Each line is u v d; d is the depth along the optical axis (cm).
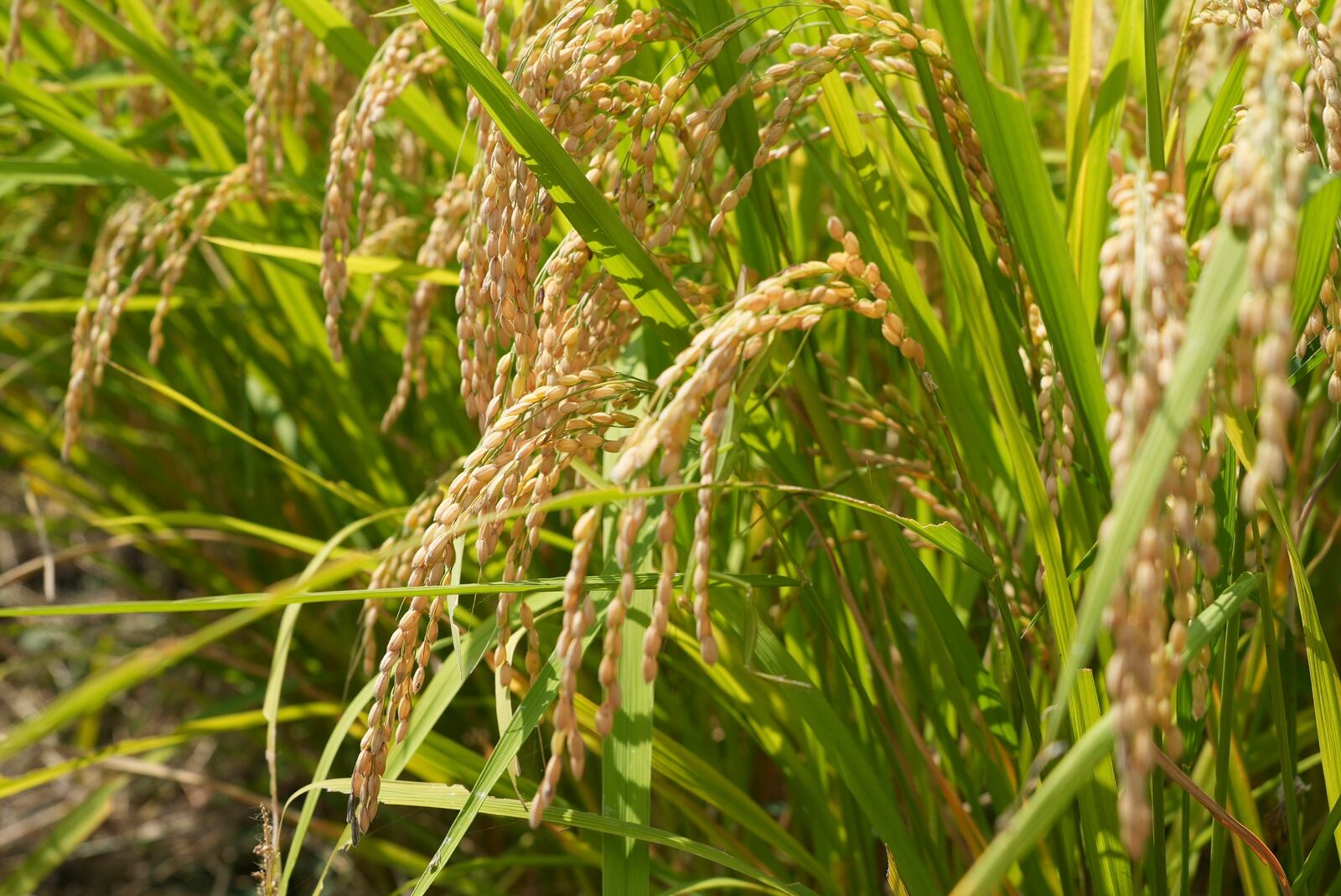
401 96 97
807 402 89
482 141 85
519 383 84
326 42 97
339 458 132
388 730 81
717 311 84
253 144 99
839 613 95
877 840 103
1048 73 104
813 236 102
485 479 81
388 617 103
